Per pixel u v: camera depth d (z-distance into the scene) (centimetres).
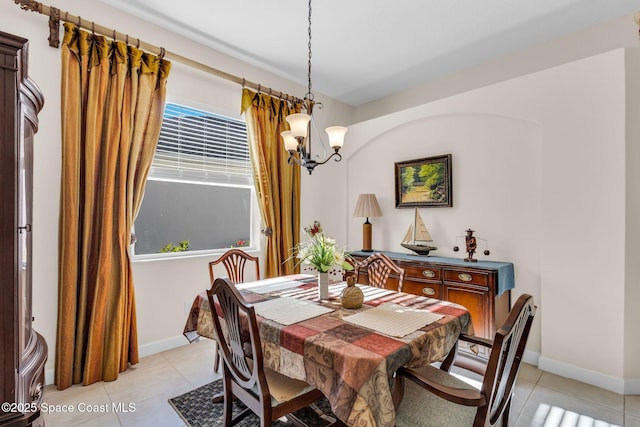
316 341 135
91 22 235
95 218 239
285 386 150
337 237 430
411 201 357
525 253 280
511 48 318
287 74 375
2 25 209
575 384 231
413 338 138
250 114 337
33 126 140
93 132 233
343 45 313
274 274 351
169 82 288
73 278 226
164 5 254
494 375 113
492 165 299
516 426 184
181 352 282
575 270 241
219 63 325
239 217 358
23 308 128
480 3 251
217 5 255
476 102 302
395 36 297
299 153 218
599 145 232
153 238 296
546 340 254
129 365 254
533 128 275
